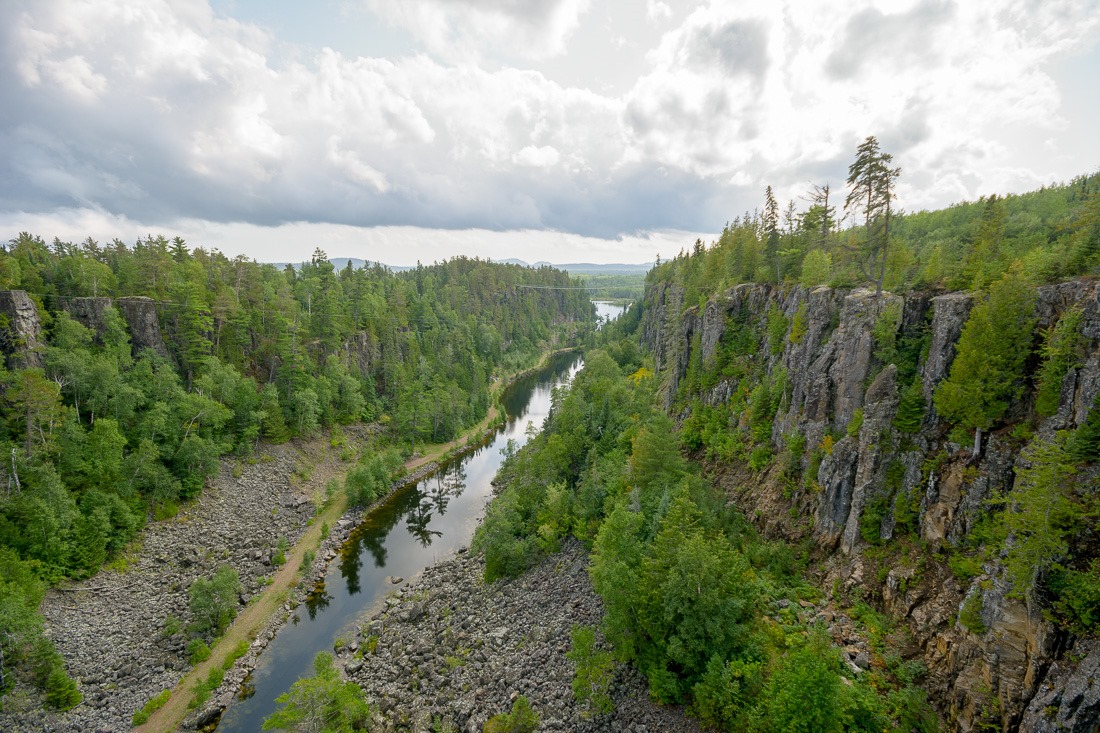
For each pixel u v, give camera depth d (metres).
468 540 81.31
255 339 112.50
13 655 45.16
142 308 91.38
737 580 37.56
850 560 39.66
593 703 39.41
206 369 93.81
